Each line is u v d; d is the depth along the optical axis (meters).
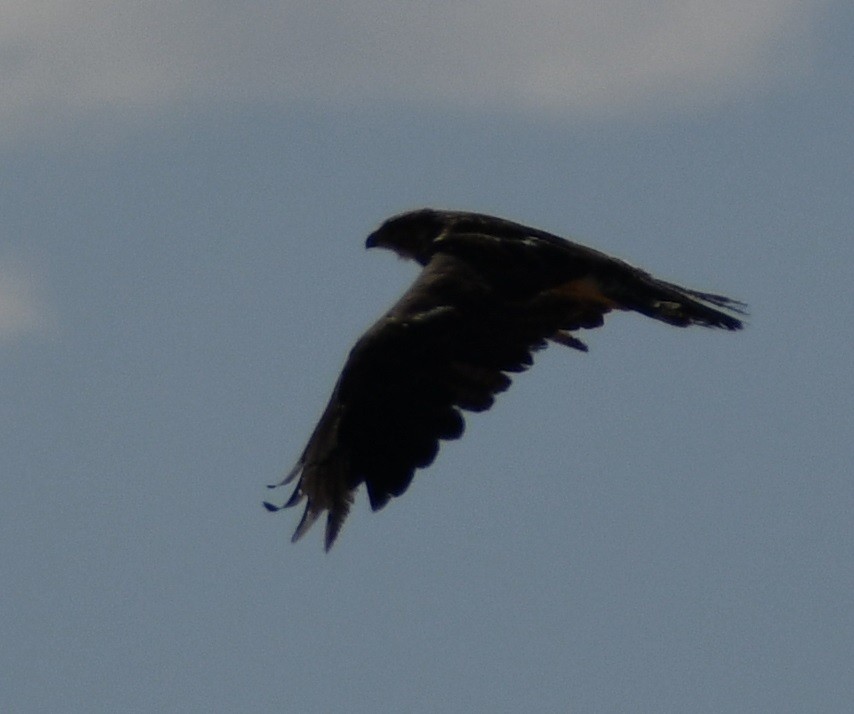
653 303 18.86
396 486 16.86
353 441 17.03
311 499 16.97
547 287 18.36
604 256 18.92
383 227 20.33
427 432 17.06
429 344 17.36
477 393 17.28
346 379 17.20
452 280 17.92
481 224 18.81
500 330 17.75
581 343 18.41
